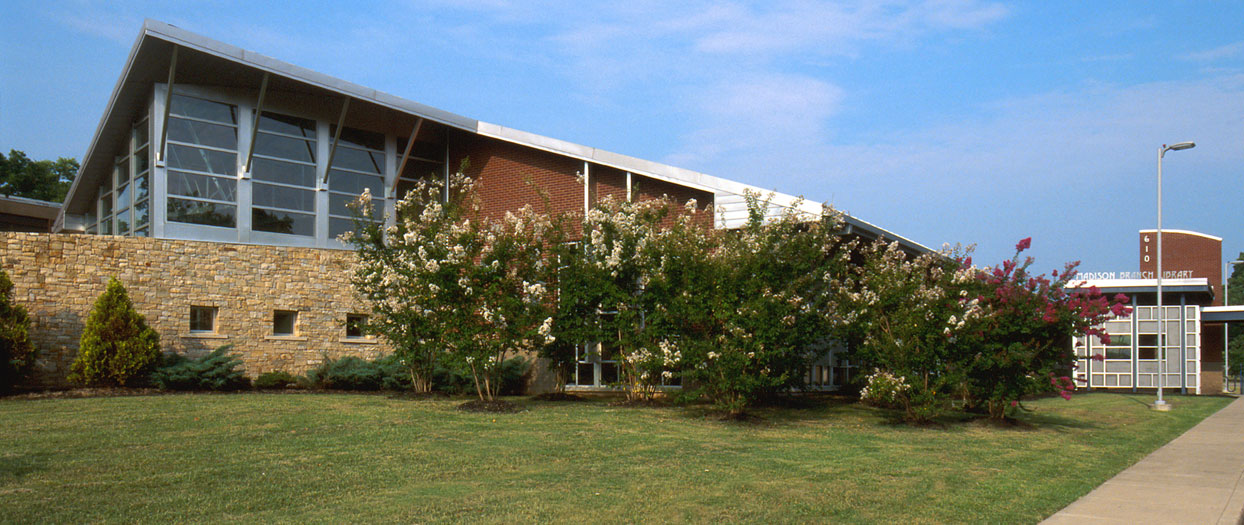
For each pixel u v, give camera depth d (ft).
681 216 56.24
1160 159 82.53
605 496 27.25
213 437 36.68
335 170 74.54
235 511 24.36
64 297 55.52
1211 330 131.13
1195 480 33.17
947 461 36.06
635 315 54.08
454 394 59.82
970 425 50.62
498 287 51.60
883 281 50.26
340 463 31.94
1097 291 50.75
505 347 51.67
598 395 62.75
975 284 49.78
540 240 55.77
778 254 49.96
